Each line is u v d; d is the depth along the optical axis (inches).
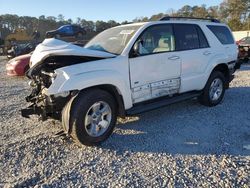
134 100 198.2
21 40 1390.3
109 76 178.5
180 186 134.9
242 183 137.0
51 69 176.2
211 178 141.6
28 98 190.4
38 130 204.1
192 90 244.8
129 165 155.5
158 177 142.6
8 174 146.1
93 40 226.7
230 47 280.2
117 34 214.5
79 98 169.5
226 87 278.4
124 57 189.6
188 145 181.0
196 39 246.8
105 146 179.2
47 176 144.3
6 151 169.9
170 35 224.4
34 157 163.9
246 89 338.3
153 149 175.2
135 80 195.6
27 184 136.8
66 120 169.0
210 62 254.2
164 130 206.1
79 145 179.6
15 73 455.5
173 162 158.2
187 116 237.0
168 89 221.6
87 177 143.3
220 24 279.0
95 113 175.8
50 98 169.2
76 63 175.8
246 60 634.8
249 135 197.6
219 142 185.5
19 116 238.7
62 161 159.8
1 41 1579.7
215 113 245.4
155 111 249.3
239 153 169.5
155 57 206.5
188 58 232.8
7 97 312.7
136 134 198.7
